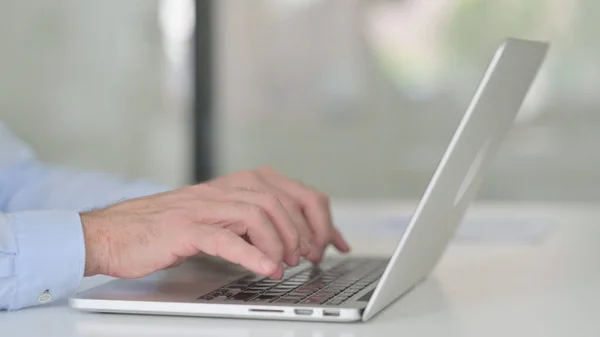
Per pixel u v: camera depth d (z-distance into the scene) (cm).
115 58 398
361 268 114
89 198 147
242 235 97
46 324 82
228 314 84
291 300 86
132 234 92
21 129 394
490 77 82
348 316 81
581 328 80
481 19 370
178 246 91
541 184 368
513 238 149
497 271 115
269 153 399
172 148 402
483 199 373
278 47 396
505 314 87
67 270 90
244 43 398
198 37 400
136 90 399
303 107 395
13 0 390
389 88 383
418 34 377
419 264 95
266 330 79
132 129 400
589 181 366
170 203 97
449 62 376
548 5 363
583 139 364
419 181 383
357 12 385
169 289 92
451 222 102
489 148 98
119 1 397
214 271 106
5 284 88
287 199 116
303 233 114
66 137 397
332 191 393
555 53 364
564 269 116
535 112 367
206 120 401
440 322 83
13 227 90
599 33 360
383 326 81
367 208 208
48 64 394
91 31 396
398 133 383
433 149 381
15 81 393
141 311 85
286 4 394
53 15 394
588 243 143
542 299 95
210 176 402
